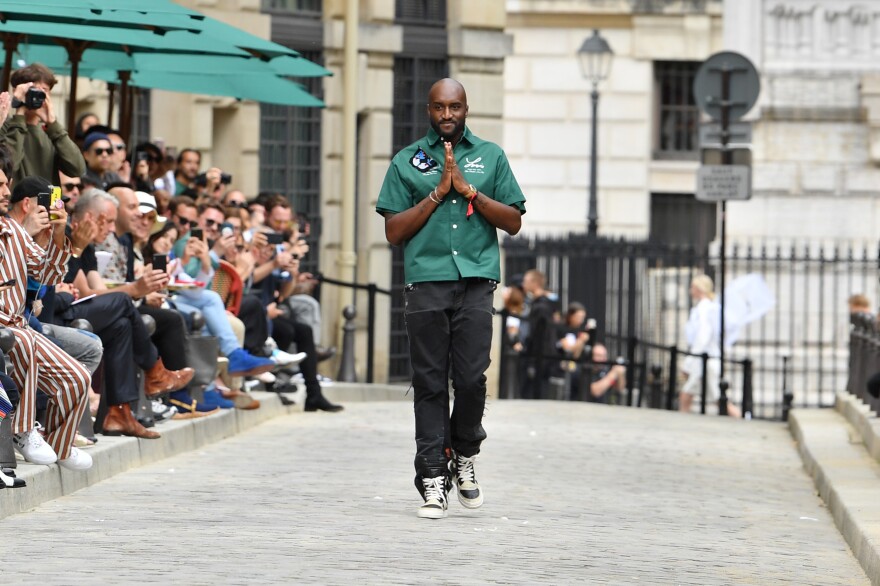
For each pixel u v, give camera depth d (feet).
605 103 286.46
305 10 175.94
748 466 106.11
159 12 94.32
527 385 171.53
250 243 120.98
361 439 106.01
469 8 189.06
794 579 63.82
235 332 111.34
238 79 136.98
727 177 154.81
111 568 57.93
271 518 70.69
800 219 183.73
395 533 67.56
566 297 199.52
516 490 84.64
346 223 166.61
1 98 84.02
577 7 283.79
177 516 70.69
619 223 286.87
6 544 62.95
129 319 89.04
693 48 285.23
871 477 90.22
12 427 73.46
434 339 71.36
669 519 78.33
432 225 71.05
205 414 102.12
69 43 114.52
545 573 60.08
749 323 180.55
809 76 183.01
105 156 106.11
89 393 78.38
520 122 286.46
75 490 78.43
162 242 103.86
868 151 183.11
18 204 77.87
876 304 182.70
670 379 159.53
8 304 74.18
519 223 71.46
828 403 179.93
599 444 112.16
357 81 172.45
